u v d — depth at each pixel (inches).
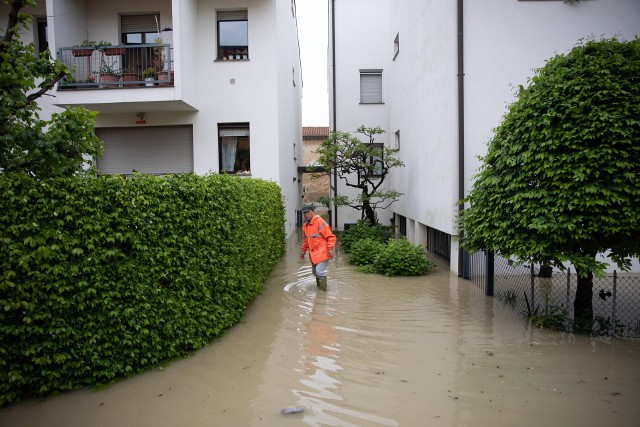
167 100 433.7
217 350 192.2
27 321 139.3
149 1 477.1
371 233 500.1
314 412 137.7
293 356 185.3
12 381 141.3
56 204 147.4
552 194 200.8
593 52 209.3
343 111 737.6
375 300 280.8
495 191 226.4
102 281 155.6
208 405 142.8
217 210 215.2
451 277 353.4
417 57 465.1
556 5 334.3
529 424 129.7
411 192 511.5
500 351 189.9
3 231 137.9
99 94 431.5
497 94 339.0
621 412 136.3
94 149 203.5
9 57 181.5
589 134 189.8
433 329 221.5
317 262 309.1
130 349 163.8
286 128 598.9
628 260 200.2
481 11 336.2
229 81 490.0
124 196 160.7
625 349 190.9
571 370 168.7
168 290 178.7
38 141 176.4
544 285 307.6
